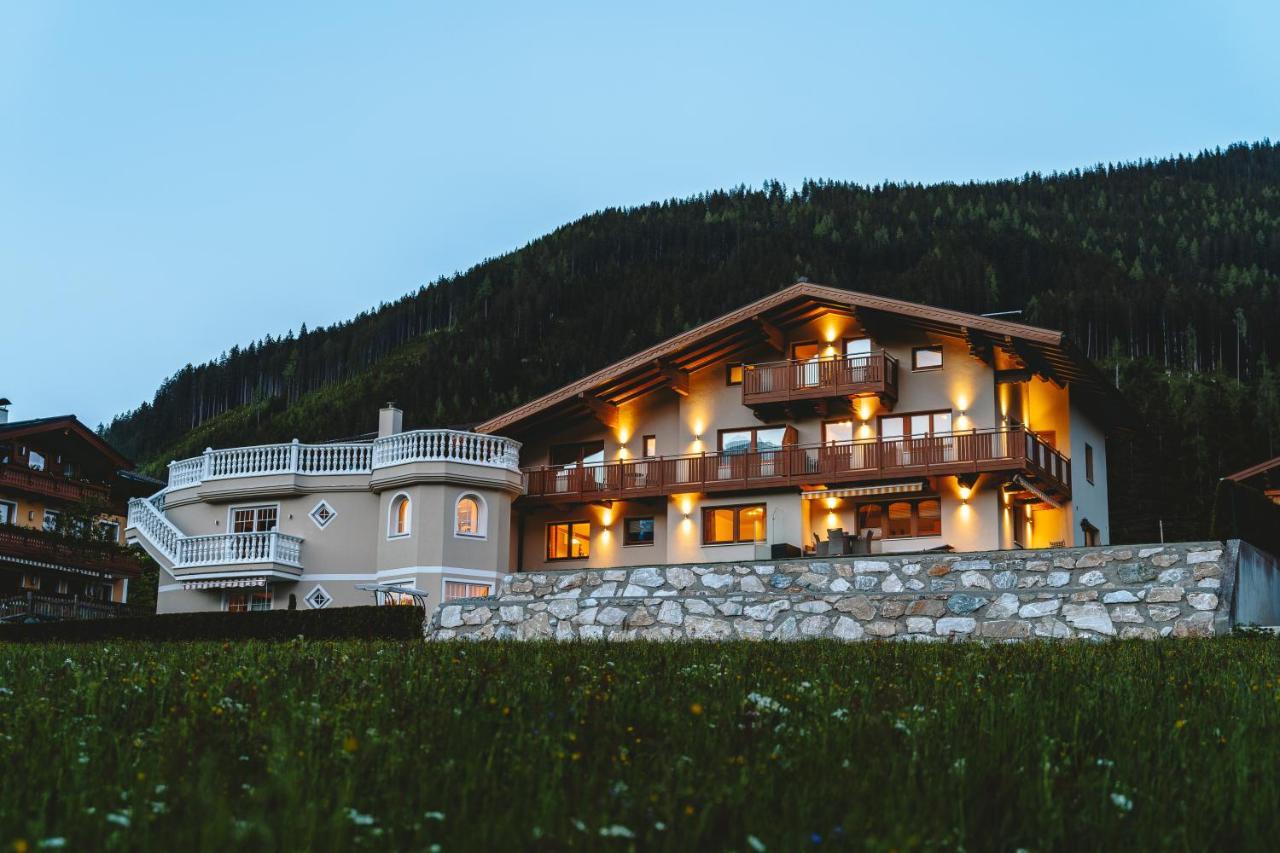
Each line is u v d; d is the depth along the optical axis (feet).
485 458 143.33
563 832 24.66
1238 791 27.66
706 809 24.85
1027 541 144.15
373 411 543.80
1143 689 40.93
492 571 140.87
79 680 45.29
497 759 30.48
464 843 23.84
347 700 37.86
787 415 145.28
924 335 141.08
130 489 209.05
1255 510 87.51
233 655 55.98
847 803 26.55
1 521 182.39
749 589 82.23
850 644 61.57
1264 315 524.52
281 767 28.25
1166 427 288.51
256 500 148.66
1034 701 37.68
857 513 141.69
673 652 54.34
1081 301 550.77
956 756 30.48
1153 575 74.08
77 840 24.36
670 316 601.21
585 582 85.71
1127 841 25.16
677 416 150.82
